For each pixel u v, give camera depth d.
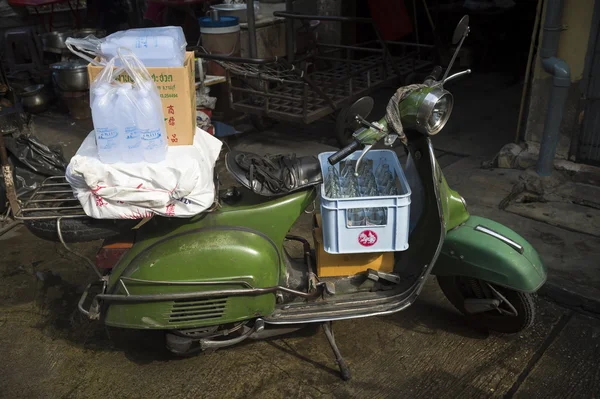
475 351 2.68
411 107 2.23
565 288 3.00
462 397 2.41
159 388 2.51
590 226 3.67
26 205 2.42
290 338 2.81
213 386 2.51
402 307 2.54
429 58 7.53
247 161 2.41
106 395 2.47
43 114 6.44
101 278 2.40
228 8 5.56
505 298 2.57
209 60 4.94
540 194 4.17
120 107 2.03
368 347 2.73
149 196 2.12
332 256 2.62
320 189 2.45
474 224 2.62
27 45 7.25
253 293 2.34
